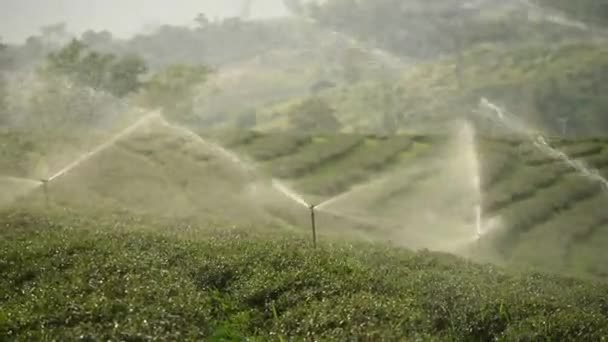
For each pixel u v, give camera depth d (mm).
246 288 15172
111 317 12914
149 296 13867
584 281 22062
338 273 16266
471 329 14039
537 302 15320
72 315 12883
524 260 30969
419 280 16984
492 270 20828
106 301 13383
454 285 16172
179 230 22609
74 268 15562
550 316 14383
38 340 12070
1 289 14727
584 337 13570
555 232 34719
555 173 42531
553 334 13609
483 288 16391
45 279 15000
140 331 12336
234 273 15969
